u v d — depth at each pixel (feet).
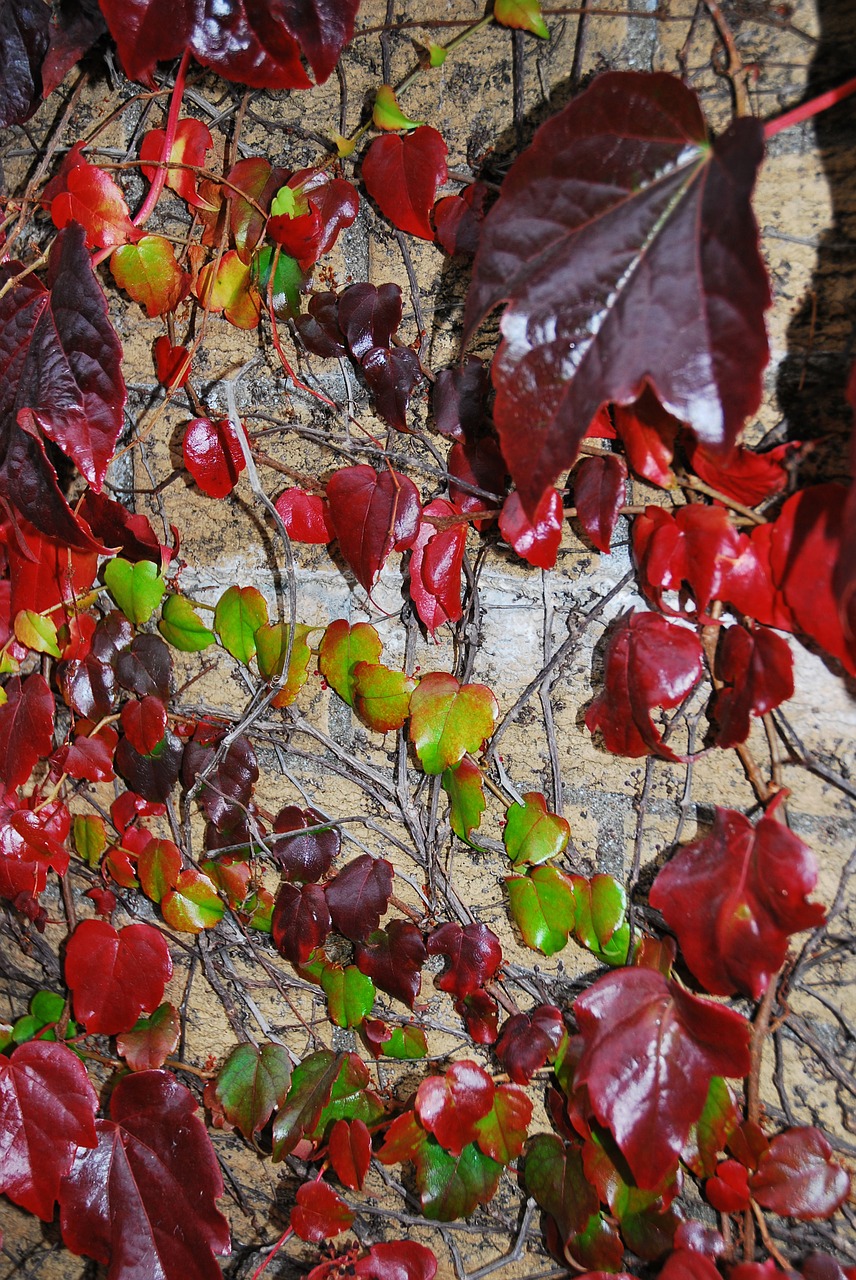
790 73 2.23
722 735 2.33
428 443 2.43
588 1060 2.35
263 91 2.41
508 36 2.31
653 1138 2.34
